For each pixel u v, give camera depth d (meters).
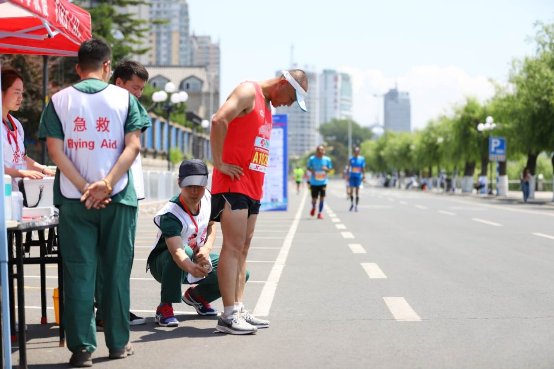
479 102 71.38
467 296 8.84
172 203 7.29
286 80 6.99
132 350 6.00
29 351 6.15
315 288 9.58
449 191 86.31
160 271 7.41
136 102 5.85
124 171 5.64
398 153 128.12
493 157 55.28
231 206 6.83
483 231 19.47
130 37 61.75
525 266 11.89
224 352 6.02
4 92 6.82
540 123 46.28
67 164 5.56
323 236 18.11
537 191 75.88
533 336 6.52
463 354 5.83
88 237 5.63
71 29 7.22
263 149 7.04
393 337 6.53
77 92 5.71
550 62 46.56
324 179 25.73
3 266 5.04
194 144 78.88
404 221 24.03
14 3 5.52
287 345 6.26
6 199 5.28
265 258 13.24
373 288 9.55
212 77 155.25
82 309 5.57
